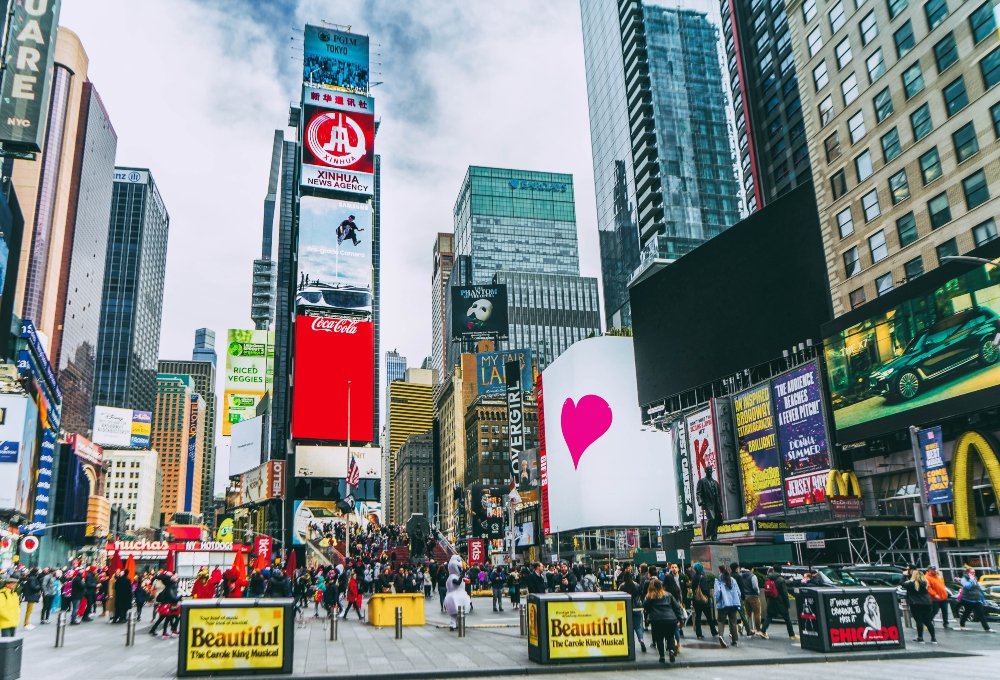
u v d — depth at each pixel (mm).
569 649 17688
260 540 63531
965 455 40938
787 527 51438
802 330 59531
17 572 52844
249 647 16406
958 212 46656
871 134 54531
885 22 53656
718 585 21016
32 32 61469
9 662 14453
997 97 44406
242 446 176625
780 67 87875
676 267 75938
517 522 130000
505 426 155500
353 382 113062
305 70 124438
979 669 16688
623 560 90000
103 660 18969
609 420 104500
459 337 150000
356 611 35469
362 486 109500
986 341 39750
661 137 150875
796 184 83500
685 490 71125
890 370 46031
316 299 115062
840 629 19234
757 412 59531
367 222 121000
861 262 54688
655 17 160500
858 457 50844
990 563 38938
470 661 18547
